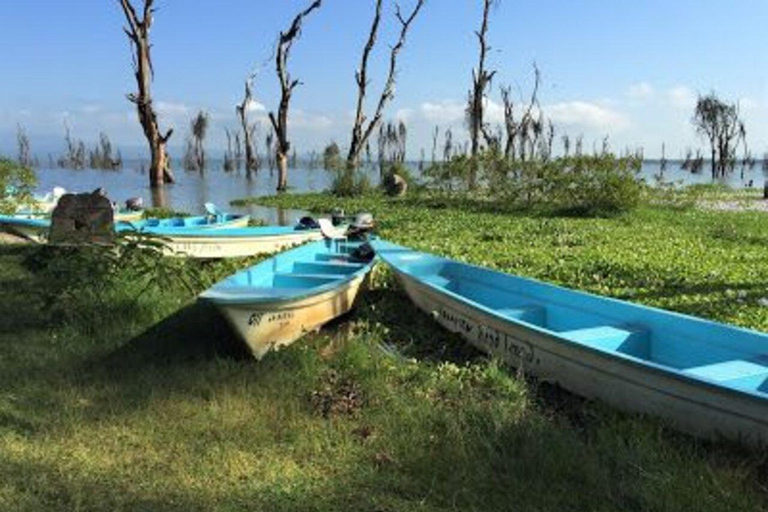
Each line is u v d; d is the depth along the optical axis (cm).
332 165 3878
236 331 780
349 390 721
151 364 785
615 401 680
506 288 1006
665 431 627
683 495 502
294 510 496
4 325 928
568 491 520
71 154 9612
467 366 816
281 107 4034
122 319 934
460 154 3170
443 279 1095
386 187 3450
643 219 2308
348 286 985
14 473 533
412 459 569
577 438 605
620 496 511
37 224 1545
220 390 709
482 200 2895
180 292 1077
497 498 511
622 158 3070
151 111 4044
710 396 593
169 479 536
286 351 818
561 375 738
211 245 1399
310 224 1625
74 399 684
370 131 4075
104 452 578
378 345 873
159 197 3766
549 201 2603
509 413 643
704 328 751
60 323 922
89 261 984
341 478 543
